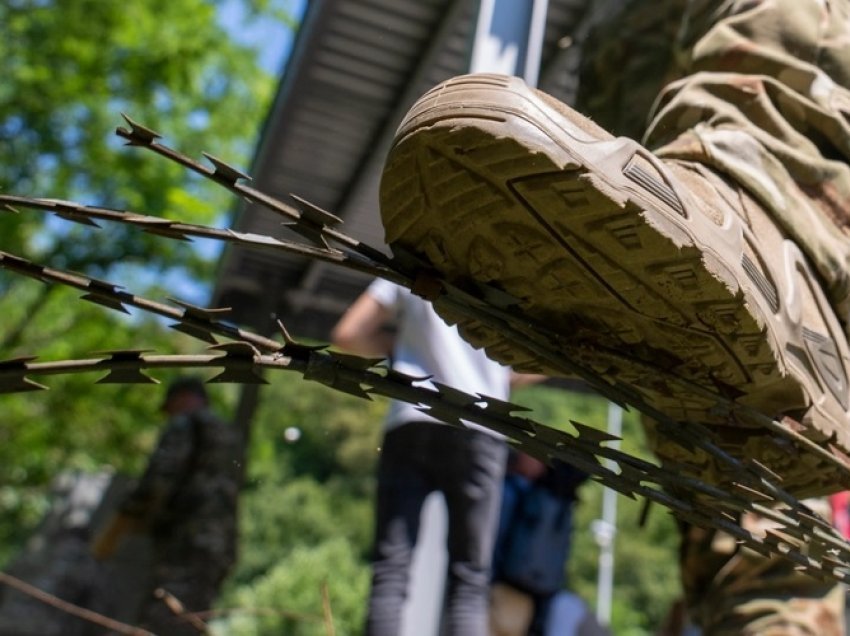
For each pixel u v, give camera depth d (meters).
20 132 11.92
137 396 12.31
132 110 12.37
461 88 1.31
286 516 25.05
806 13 1.88
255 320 6.85
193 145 12.66
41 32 11.85
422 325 3.05
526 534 3.45
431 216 1.40
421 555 2.98
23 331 12.37
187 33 12.26
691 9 2.00
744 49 1.86
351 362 1.39
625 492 1.58
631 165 1.34
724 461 1.62
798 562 1.71
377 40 4.86
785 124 1.82
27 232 11.86
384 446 2.94
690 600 2.62
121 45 12.02
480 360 3.06
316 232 1.39
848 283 1.83
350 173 5.77
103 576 5.90
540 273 1.42
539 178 1.30
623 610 27.86
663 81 2.21
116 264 12.21
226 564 4.24
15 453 12.60
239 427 6.77
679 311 1.43
